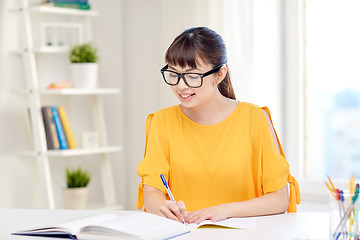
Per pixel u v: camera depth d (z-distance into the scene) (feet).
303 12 11.67
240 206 6.58
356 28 13.61
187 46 6.72
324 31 12.78
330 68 13.00
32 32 12.53
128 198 13.85
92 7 13.32
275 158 7.22
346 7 13.24
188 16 12.15
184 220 6.24
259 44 11.37
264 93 11.43
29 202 12.44
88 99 13.57
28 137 12.40
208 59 6.80
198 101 6.91
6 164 11.98
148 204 6.98
